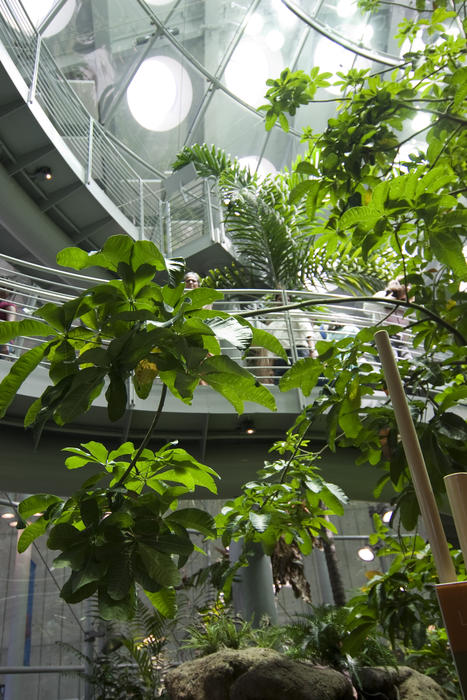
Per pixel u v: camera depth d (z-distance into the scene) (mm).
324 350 2092
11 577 10922
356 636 2762
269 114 3207
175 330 1260
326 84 3150
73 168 10430
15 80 9164
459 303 2654
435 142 2812
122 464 1480
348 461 6965
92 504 1189
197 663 4637
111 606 1072
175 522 1248
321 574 12352
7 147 9812
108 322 1230
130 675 7434
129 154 13523
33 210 10477
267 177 9023
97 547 1120
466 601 583
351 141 2836
